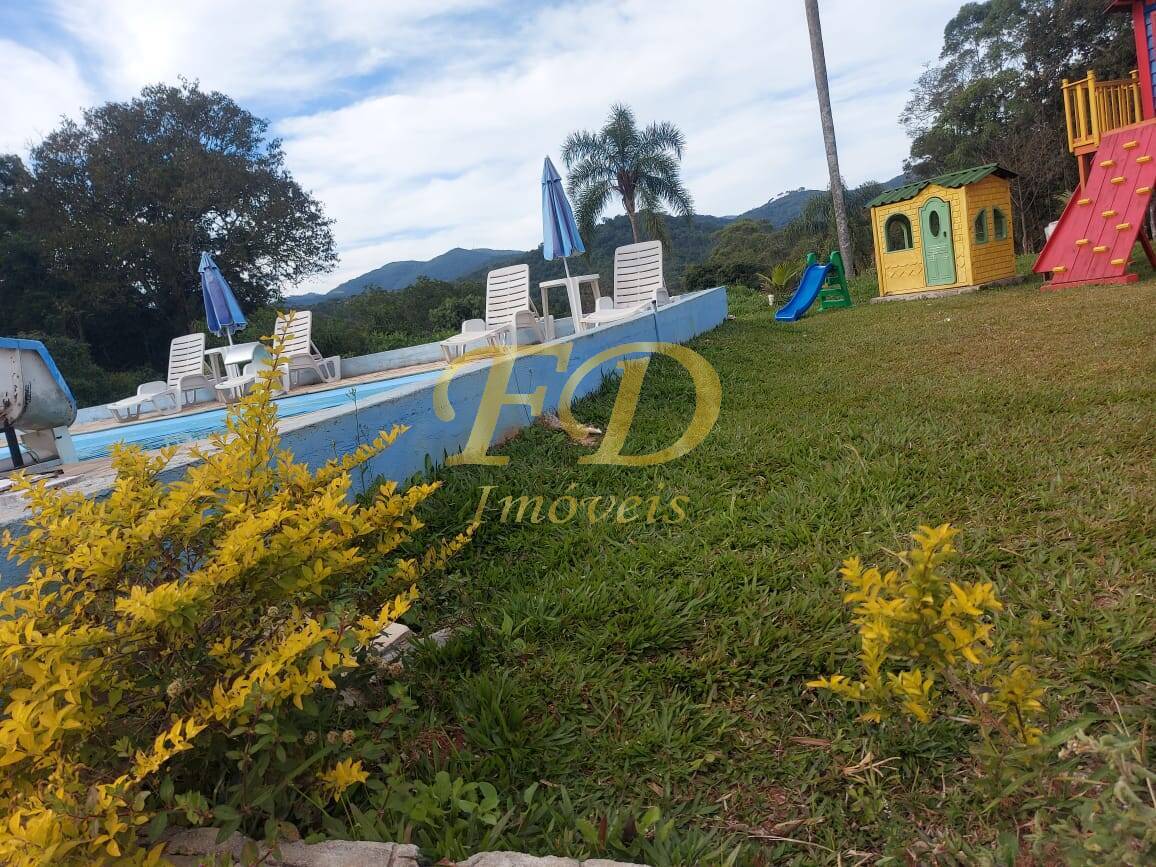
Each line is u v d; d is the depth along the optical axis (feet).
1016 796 5.00
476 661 7.73
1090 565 7.87
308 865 4.62
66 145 73.72
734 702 6.73
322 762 5.35
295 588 5.55
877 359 21.24
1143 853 3.36
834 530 9.53
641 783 5.93
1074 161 86.79
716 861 4.90
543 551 10.01
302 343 31.19
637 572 9.09
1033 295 31.96
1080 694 6.08
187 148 76.43
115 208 75.05
